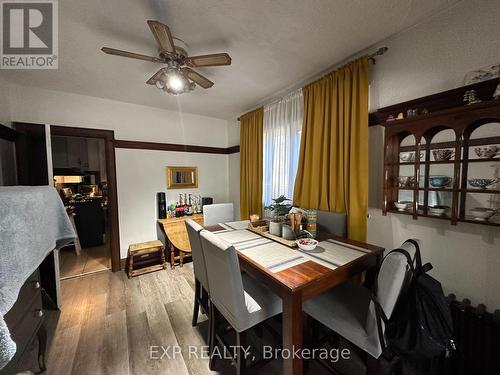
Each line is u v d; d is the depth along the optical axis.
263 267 1.29
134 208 3.28
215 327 1.57
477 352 1.27
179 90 1.90
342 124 2.04
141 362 1.57
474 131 1.34
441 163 1.43
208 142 3.98
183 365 1.55
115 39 1.72
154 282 2.75
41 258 1.22
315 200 2.29
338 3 1.39
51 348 1.69
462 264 1.44
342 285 1.59
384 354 1.26
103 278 2.88
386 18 1.54
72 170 5.13
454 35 1.43
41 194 1.29
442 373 1.38
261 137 3.11
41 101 2.62
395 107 1.64
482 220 1.27
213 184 4.07
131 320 2.03
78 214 4.02
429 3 1.41
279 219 1.93
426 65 1.57
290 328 1.12
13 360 1.06
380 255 1.56
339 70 2.03
